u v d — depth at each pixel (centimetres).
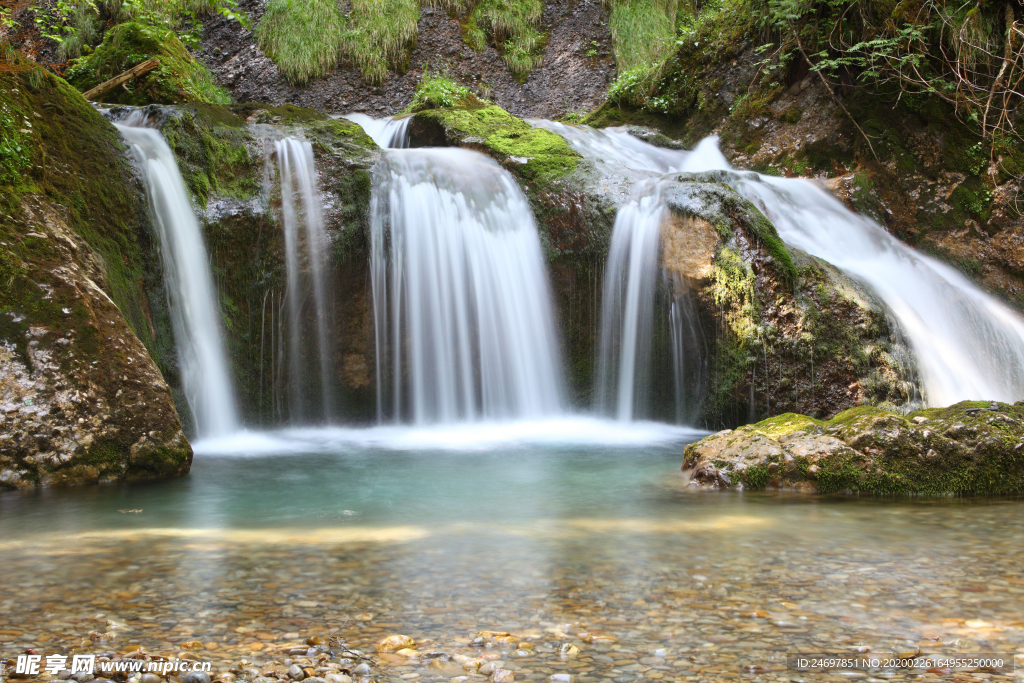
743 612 311
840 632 290
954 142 1241
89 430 582
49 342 576
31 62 716
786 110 1386
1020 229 1205
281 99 1708
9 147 645
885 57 1252
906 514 484
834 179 1236
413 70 1800
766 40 1424
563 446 790
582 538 431
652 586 345
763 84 1430
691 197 899
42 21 1475
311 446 791
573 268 970
